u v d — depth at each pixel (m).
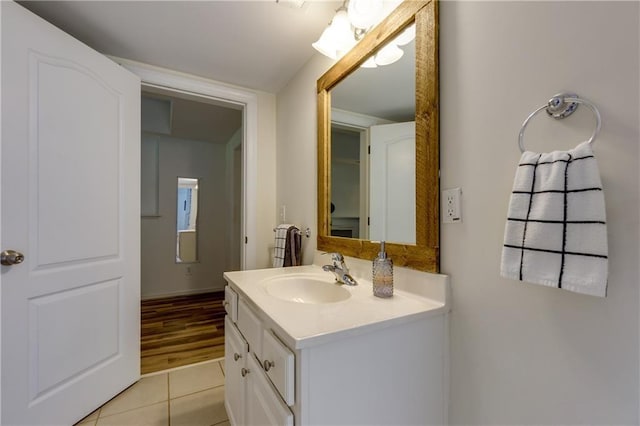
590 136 0.61
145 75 1.81
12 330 1.17
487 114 0.81
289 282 1.32
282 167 2.13
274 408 0.80
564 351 0.65
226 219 4.15
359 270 1.30
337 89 1.50
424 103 0.97
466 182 0.86
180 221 3.87
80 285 1.41
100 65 1.50
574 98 0.63
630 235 0.56
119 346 1.61
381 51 1.19
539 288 0.70
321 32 1.50
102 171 1.51
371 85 1.25
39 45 1.25
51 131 1.29
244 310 1.11
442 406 0.91
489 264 0.80
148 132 3.47
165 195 3.77
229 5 1.31
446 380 0.91
